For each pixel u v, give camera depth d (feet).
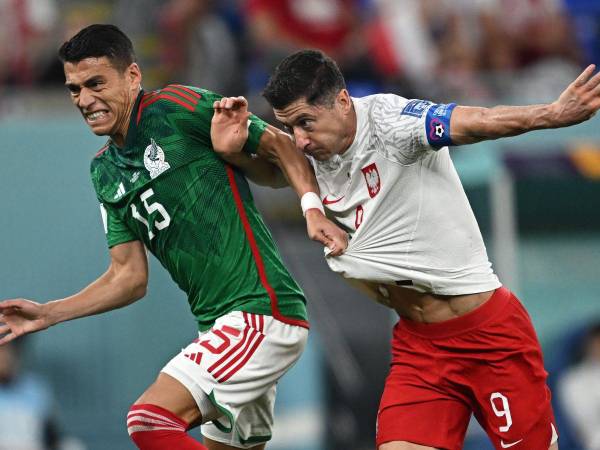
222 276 55.16
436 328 56.24
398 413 57.06
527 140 112.37
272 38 118.42
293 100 51.42
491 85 120.16
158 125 54.65
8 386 99.50
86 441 105.19
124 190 55.88
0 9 117.70
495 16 123.44
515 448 56.70
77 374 105.60
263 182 58.34
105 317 106.22
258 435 59.00
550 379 105.70
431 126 50.24
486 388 56.29
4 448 97.04
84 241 106.22
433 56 122.11
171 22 119.14
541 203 106.73
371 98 53.36
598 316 106.01
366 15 123.34
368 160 52.95
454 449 56.95
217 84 116.06
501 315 55.72
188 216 54.90
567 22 125.49
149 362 106.42
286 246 120.06
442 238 54.13
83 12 125.70
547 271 106.93
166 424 52.85
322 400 106.73
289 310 55.77
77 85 53.62
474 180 106.93
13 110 113.70
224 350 54.13
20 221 105.70
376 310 115.85
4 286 104.94
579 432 104.27
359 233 54.24
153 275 106.93
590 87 46.65
